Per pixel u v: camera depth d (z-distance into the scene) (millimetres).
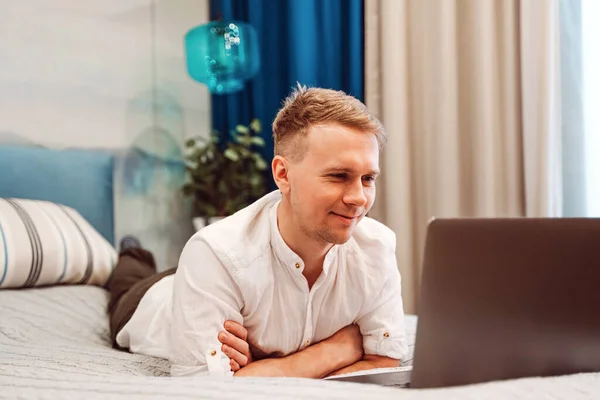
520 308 679
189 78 2994
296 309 1159
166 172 2879
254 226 1139
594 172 2316
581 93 2326
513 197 2410
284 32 2939
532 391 585
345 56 2793
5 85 2307
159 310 1486
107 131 2635
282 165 1041
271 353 1210
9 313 1625
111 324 1685
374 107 2723
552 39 2271
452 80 2498
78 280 2021
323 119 951
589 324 671
